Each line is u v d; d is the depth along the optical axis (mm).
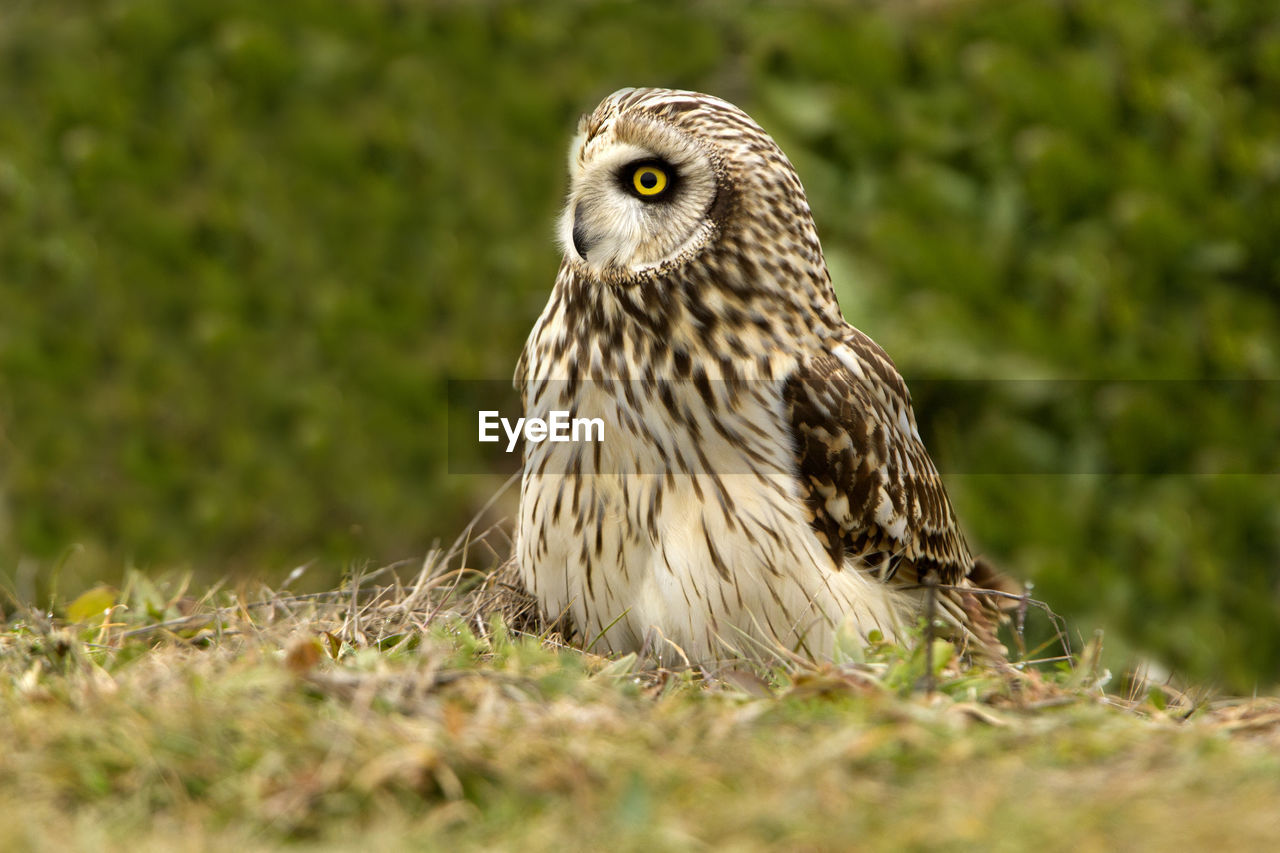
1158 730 5562
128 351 15430
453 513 14117
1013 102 14219
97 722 5234
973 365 13148
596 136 7668
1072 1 14734
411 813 4812
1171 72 14312
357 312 15219
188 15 17047
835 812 4684
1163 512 12734
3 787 4914
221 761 5004
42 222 16141
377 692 5551
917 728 5230
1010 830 4570
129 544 14148
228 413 14992
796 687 5809
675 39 16016
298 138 16281
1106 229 13836
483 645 6949
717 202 7512
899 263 13648
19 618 8266
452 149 15977
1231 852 4492
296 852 4605
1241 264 13734
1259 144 14023
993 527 12672
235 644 7027
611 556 7590
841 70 14867
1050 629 10797
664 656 7488
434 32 16625
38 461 14750
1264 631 12383
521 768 4969
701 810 4727
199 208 16031
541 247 15367
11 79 17109
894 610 7789
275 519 14281
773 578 7449
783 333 7648
